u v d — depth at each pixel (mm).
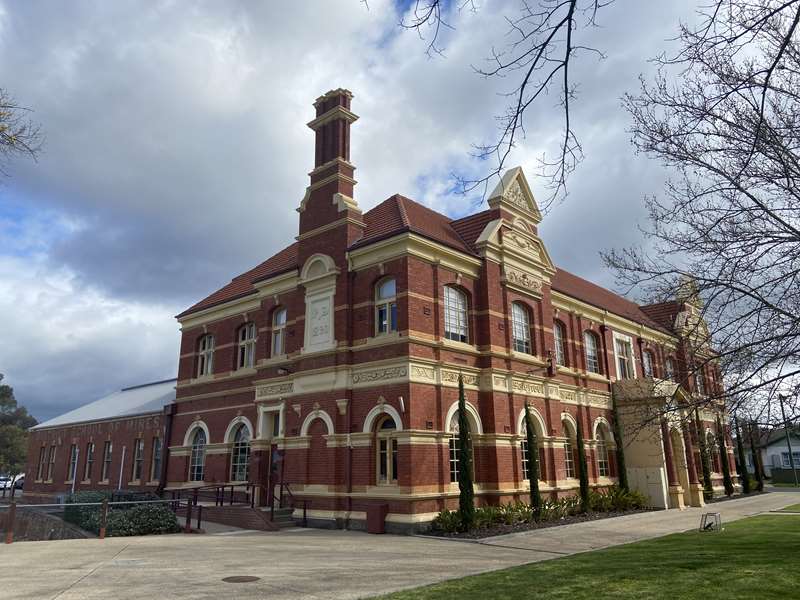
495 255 24406
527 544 16656
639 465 29328
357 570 12133
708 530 18875
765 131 9703
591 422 29047
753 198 10547
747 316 10750
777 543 14914
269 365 25719
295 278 25766
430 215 26219
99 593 9727
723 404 11555
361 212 23938
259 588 10258
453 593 9516
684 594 9070
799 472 56938
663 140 10805
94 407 43156
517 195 26469
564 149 7051
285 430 23703
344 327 22203
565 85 6684
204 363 31531
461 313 23141
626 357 34750
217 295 32188
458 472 21078
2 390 83562
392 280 21922
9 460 73312
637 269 16688
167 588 10188
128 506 23453
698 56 9445
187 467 29938
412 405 19797
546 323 26562
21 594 9617
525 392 24188
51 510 25688
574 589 9680
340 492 20812
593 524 21422
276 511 21594
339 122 25047
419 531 18766
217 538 17984
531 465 21672
